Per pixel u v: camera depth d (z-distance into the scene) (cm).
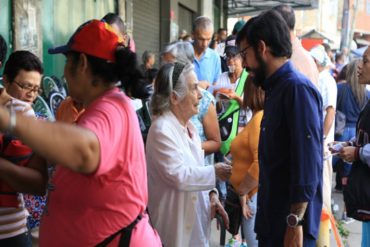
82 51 187
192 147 285
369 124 297
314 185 225
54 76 572
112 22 393
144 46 1005
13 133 146
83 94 193
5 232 230
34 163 218
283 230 238
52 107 536
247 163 312
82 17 672
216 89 479
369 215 295
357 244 502
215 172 278
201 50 545
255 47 240
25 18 508
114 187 183
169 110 277
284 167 237
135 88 192
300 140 224
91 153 161
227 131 410
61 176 187
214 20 1714
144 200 199
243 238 430
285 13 302
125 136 183
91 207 184
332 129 507
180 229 273
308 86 230
